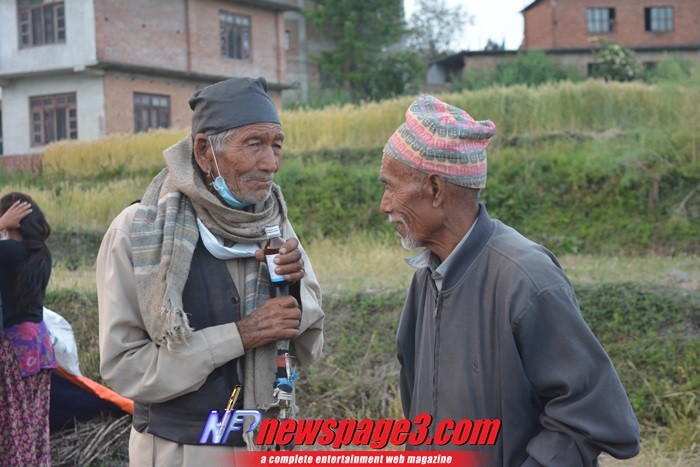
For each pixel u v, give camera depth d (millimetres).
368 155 15219
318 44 40406
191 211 2883
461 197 2451
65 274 10234
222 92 2875
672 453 5367
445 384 2430
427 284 2629
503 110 15188
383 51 40531
